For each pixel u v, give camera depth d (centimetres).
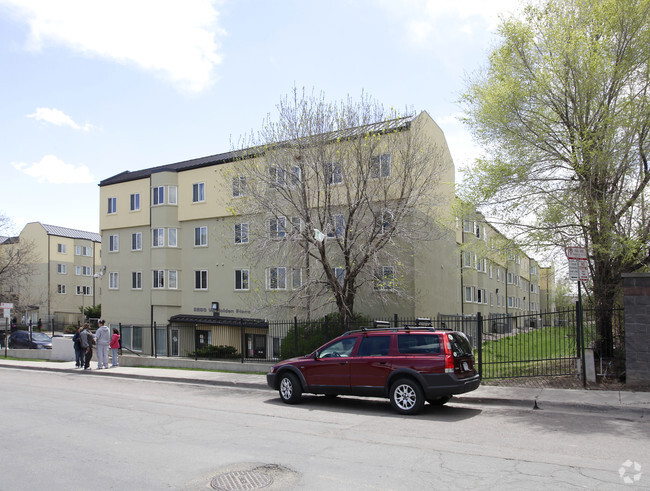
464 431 845
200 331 3077
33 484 579
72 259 5938
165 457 684
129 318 3366
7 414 1016
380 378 1038
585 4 1327
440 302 2720
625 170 1274
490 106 1405
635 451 707
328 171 1788
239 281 2947
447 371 978
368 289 2122
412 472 609
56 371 2014
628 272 1248
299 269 1903
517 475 595
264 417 988
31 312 5622
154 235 3250
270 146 1816
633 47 1259
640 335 1141
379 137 1739
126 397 1277
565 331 1460
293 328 1945
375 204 1808
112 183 3534
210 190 3095
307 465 640
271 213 1775
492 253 1455
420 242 1955
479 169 1416
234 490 550
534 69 1397
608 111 1254
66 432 846
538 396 1106
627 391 1117
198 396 1302
